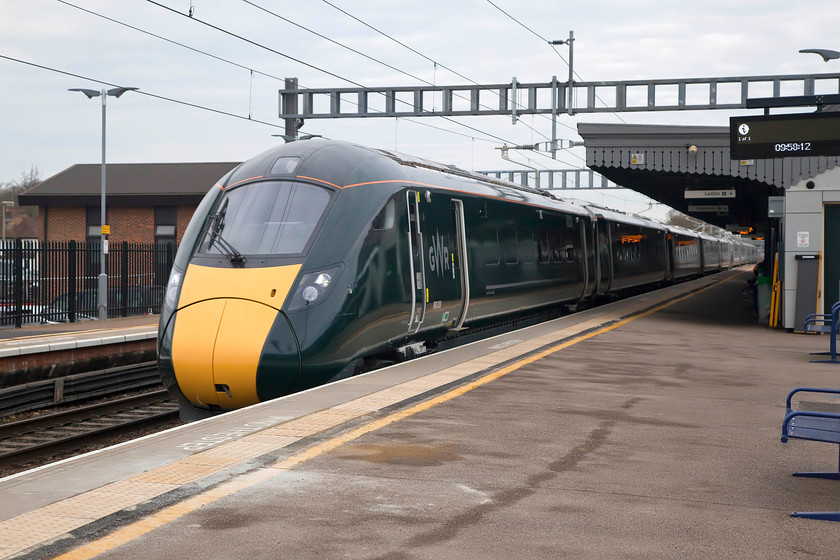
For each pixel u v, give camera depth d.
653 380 10.61
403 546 4.57
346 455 6.46
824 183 17.92
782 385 10.52
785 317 17.98
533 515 5.14
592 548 4.60
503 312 16.78
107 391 16.23
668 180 27.78
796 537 4.84
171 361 10.38
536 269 18.72
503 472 6.10
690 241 46.19
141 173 42.00
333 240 10.91
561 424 7.80
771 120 17.58
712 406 8.92
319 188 11.35
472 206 14.98
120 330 20.92
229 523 4.88
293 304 10.30
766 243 25.64
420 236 12.63
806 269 17.81
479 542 4.65
